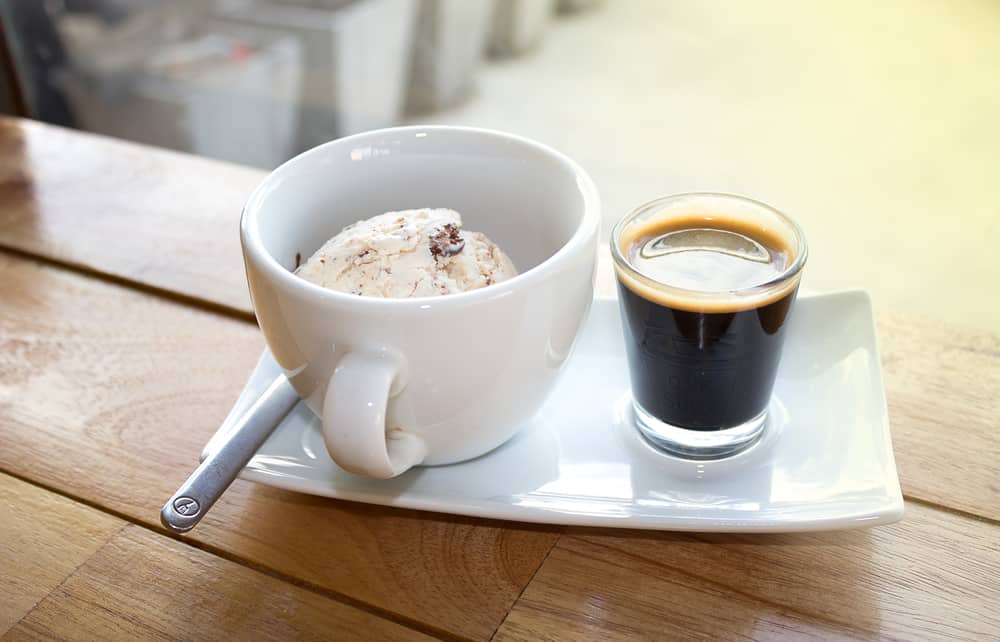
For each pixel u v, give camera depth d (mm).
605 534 394
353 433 355
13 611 372
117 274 527
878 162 1353
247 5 1452
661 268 416
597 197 406
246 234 388
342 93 1492
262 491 415
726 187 1284
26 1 1246
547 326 380
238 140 1481
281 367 402
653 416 415
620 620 365
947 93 1516
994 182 1327
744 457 413
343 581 380
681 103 1491
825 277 1139
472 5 1472
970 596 369
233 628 366
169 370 469
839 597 370
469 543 392
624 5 1775
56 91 1331
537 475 407
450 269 403
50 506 409
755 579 377
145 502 409
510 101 1491
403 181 448
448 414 383
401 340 362
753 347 394
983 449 419
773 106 1479
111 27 1387
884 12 1748
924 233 1216
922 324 483
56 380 466
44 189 605
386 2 1421
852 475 394
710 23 1718
